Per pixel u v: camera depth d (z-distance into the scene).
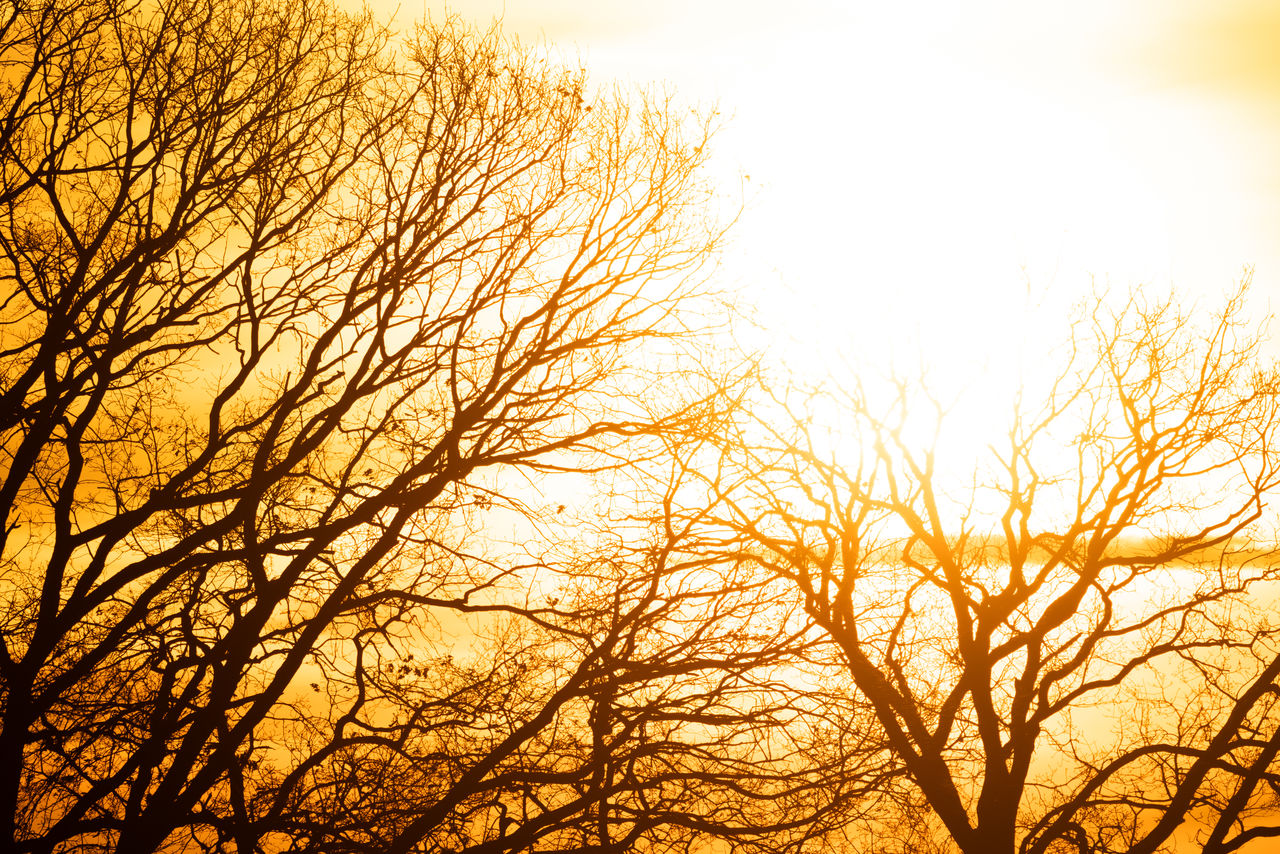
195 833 11.35
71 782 11.33
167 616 12.05
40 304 11.08
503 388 13.30
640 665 11.97
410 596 12.14
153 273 12.38
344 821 11.34
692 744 12.22
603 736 12.04
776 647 13.02
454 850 11.35
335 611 11.40
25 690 9.92
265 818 10.92
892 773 13.46
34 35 11.29
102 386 11.23
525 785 11.42
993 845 13.25
